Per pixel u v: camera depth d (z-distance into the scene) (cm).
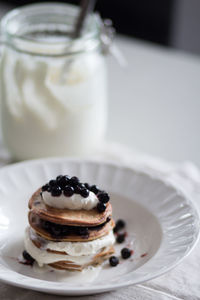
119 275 52
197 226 53
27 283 47
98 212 52
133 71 89
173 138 77
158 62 92
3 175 61
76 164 63
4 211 58
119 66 91
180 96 84
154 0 106
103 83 69
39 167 62
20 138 67
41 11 69
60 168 62
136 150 73
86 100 67
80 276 52
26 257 53
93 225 51
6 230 56
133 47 96
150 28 110
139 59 92
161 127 79
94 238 52
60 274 52
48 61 65
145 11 108
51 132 67
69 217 51
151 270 49
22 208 59
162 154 74
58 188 52
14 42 65
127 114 81
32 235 53
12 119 67
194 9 106
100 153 72
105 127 77
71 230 52
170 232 54
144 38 111
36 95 65
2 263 52
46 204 52
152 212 58
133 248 56
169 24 108
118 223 58
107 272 52
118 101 83
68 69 66
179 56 94
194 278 52
